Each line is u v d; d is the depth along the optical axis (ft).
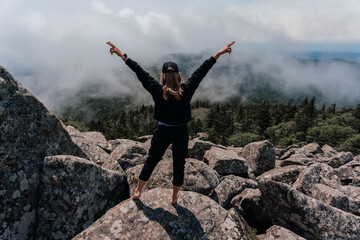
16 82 18.29
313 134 257.75
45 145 18.75
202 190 21.50
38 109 18.86
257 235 17.89
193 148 40.42
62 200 16.39
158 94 12.20
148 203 15.88
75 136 32.32
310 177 26.05
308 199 16.69
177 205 15.88
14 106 17.43
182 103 12.29
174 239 13.97
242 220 18.90
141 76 12.72
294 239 15.29
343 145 204.03
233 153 36.37
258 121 392.88
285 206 17.44
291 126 342.03
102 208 17.98
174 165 14.44
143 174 14.93
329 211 16.55
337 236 15.87
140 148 29.96
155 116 13.01
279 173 29.66
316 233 16.21
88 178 17.15
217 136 322.34
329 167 33.35
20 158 16.53
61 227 16.20
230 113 565.94
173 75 11.84
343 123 302.66
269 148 39.17
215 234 14.57
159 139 13.41
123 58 13.02
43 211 16.46
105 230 14.47
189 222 14.89
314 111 451.94
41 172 17.35
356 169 38.91
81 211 16.58
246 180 25.57
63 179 16.52
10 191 15.28
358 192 25.46
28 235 15.84
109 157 30.76
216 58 12.81
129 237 14.11
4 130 16.35
